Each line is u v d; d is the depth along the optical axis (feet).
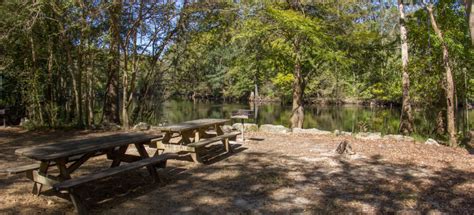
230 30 40.81
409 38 38.06
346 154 23.49
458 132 35.45
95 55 40.42
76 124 39.22
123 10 36.68
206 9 38.29
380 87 55.67
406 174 18.70
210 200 14.47
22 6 34.83
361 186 16.49
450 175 18.60
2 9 35.81
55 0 34.19
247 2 37.01
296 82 42.88
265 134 32.78
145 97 45.06
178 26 40.16
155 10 37.17
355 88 83.76
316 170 19.27
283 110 93.04
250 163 20.84
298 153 23.86
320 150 24.99
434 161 21.88
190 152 20.68
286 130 34.45
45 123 39.70
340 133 32.99
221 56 55.47
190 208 13.57
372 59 43.78
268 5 36.55
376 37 39.19
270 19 37.99
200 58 47.34
